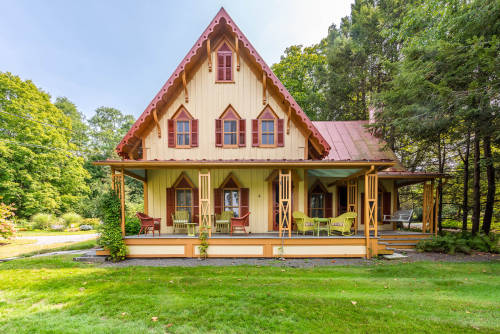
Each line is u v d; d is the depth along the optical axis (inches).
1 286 229.5
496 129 336.5
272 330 151.6
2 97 855.7
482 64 311.4
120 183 342.3
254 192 414.0
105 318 168.6
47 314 173.9
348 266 302.8
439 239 389.7
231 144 412.5
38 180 892.0
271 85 413.1
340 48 713.6
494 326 152.7
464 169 552.4
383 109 481.1
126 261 328.2
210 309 178.4
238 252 341.7
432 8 349.1
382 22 626.2
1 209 525.3
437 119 367.2
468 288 222.2
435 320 160.4
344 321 160.4
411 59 392.5
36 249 425.4
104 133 1419.8
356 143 533.3
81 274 267.6
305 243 341.4
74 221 823.7
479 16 298.8
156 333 149.5
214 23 386.3
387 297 199.6
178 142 414.9
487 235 433.4
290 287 223.8
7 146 830.5
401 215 462.6
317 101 816.9
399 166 486.6
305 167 347.9
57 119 991.0
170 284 232.5
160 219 378.3
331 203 467.5
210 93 412.8
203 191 354.6
